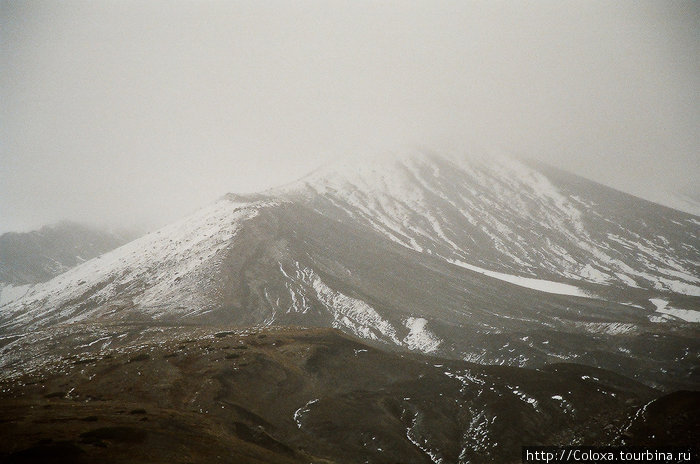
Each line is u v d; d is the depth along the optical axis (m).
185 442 24.23
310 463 26.83
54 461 19.81
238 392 35.91
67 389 35.03
